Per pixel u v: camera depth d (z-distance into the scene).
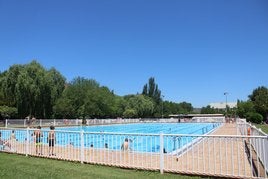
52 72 68.62
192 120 77.12
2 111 57.09
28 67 63.66
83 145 12.92
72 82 84.94
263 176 10.59
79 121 56.50
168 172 10.88
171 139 13.85
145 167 11.27
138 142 13.95
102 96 79.19
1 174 10.03
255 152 15.20
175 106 140.50
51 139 14.45
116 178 9.79
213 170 11.20
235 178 9.96
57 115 68.31
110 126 58.91
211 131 37.16
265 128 46.69
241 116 87.06
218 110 152.75
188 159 13.05
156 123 71.88
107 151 12.58
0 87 62.44
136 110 99.00
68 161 13.17
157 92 126.50
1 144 16.70
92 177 9.86
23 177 9.70
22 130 15.42
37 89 63.00
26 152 15.06
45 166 11.80
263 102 80.88
